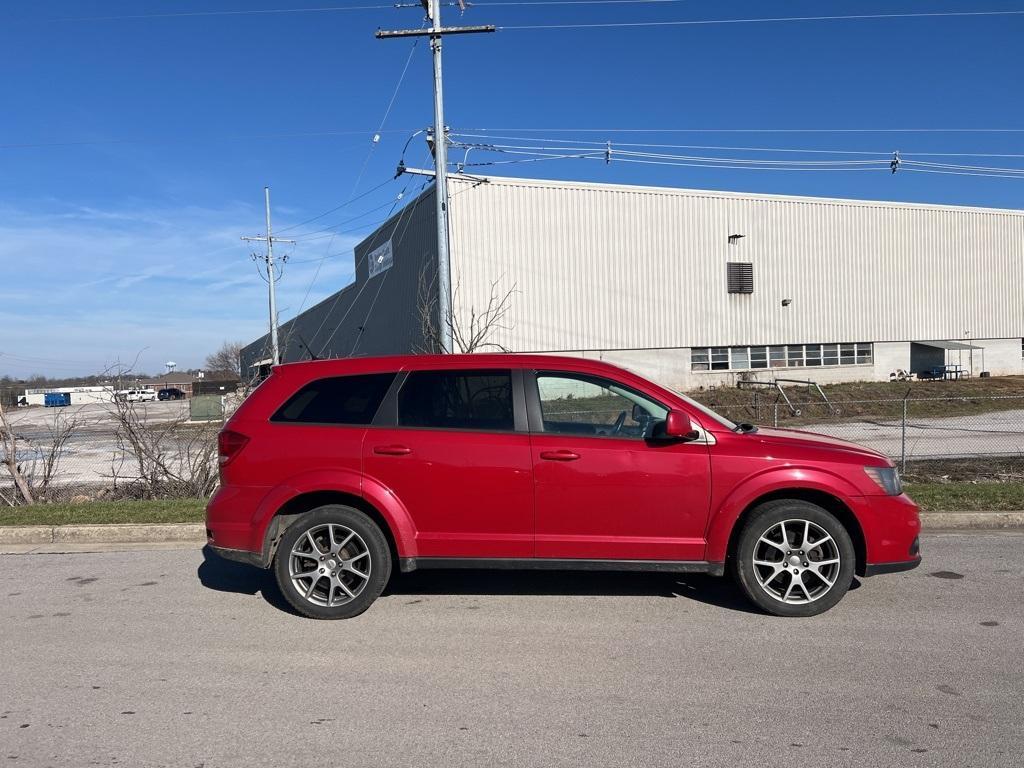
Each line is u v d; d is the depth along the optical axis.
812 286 35.28
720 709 3.84
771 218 34.59
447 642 4.86
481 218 30.53
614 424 5.36
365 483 5.28
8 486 10.89
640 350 32.62
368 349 42.22
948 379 36.50
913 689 4.05
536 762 3.34
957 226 37.66
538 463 5.20
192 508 8.88
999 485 9.85
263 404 5.54
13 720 3.79
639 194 32.59
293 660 4.58
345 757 3.40
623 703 3.93
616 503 5.19
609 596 5.83
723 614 5.36
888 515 5.20
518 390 5.40
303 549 5.38
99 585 6.30
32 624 5.29
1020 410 25.67
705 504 5.16
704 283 33.56
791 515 5.18
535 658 4.57
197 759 3.39
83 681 4.28
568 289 31.64
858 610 5.39
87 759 3.39
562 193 31.52
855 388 32.94
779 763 3.31
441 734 3.61
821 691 4.04
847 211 35.78
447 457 5.25
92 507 9.04
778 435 5.61
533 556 5.25
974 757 3.34
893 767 3.26
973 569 6.44
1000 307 38.47
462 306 30.22
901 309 36.72
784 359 35.06
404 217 34.78
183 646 4.84
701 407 5.46
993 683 4.12
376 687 4.17
